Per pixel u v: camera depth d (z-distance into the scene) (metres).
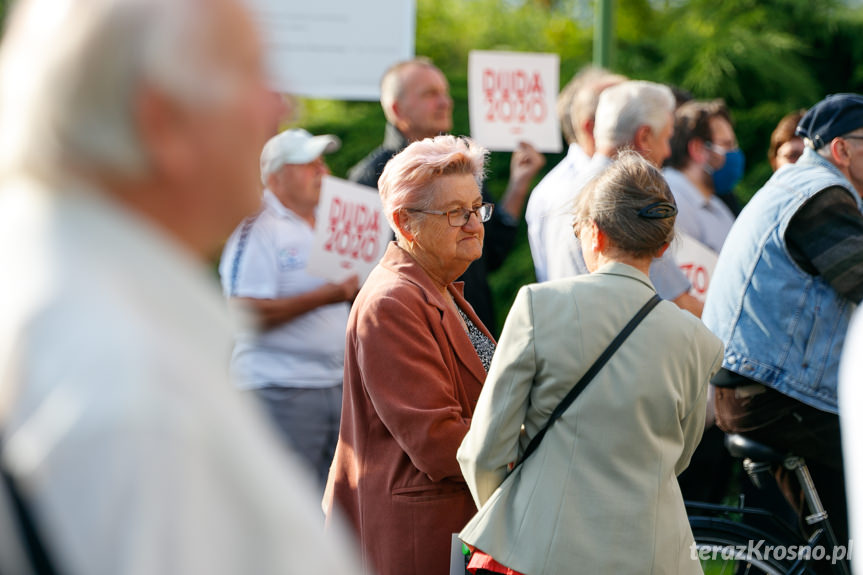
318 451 7.75
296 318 7.58
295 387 7.62
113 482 1.39
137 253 1.61
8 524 1.42
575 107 8.04
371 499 5.14
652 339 4.34
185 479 1.45
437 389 4.95
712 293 6.36
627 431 4.26
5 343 1.48
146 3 1.61
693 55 15.73
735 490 9.78
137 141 1.62
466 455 4.43
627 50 16.28
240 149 1.72
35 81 1.61
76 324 1.48
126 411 1.41
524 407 4.40
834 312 5.95
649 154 7.16
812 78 15.62
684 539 4.38
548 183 8.03
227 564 1.50
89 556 1.39
